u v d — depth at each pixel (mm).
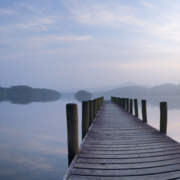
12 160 7293
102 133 4766
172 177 2207
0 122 16750
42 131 12672
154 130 5156
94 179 2135
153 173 2311
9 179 5758
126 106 11117
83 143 3762
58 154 8031
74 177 2182
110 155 2998
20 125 15102
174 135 8328
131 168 2457
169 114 14336
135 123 6328
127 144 3701
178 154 3070
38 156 7801
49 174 6133
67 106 2873
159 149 3354
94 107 7453
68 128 2873
